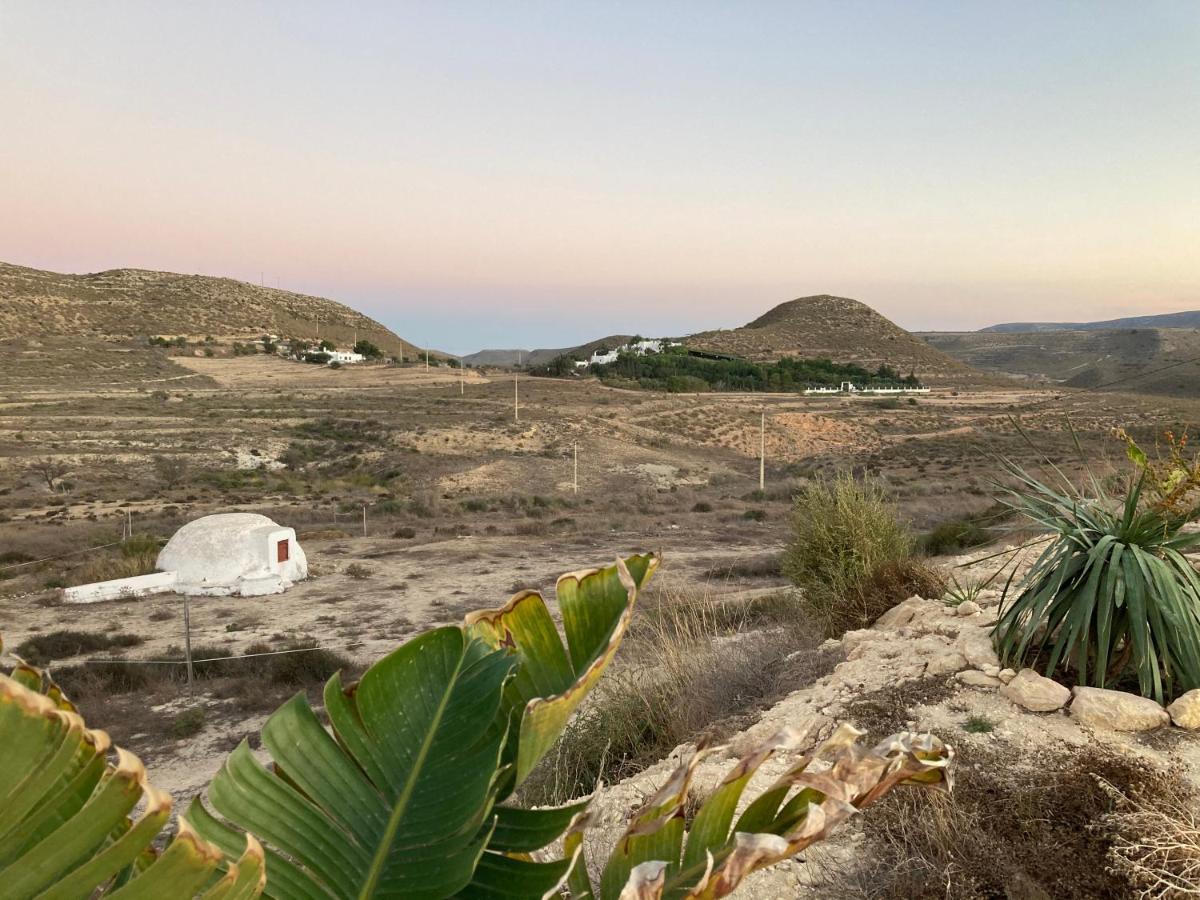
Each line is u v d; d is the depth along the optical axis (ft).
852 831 11.11
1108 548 14.34
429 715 4.57
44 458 161.27
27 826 2.59
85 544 92.89
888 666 16.55
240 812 4.12
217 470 169.37
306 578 80.43
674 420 242.37
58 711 2.47
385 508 130.11
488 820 4.34
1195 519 14.29
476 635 4.97
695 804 12.55
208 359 362.53
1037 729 12.82
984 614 18.95
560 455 188.34
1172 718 12.52
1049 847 9.89
